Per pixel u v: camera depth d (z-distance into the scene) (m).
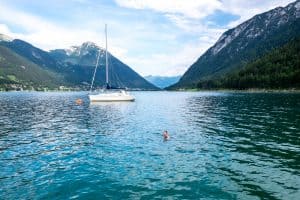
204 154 23.94
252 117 47.50
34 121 46.69
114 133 34.69
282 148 25.56
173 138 31.05
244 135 31.98
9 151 26.00
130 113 59.03
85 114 57.34
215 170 19.64
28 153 25.22
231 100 97.19
